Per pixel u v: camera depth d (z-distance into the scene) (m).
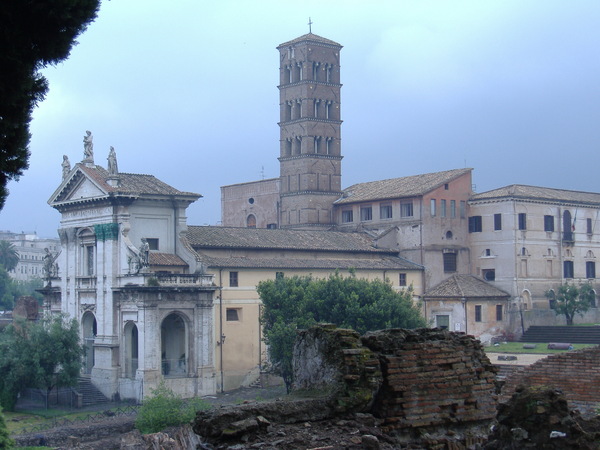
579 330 109.44
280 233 108.81
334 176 129.88
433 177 121.00
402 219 116.62
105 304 94.38
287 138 131.25
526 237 117.38
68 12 23.84
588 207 126.75
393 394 21.75
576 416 20.66
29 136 24.97
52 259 105.38
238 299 96.38
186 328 91.81
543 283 119.25
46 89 25.05
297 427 20.41
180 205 97.44
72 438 68.81
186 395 90.19
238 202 140.62
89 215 97.88
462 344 23.56
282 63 132.25
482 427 22.94
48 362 87.56
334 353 21.70
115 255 94.00
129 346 93.25
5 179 24.86
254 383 96.56
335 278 88.69
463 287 112.06
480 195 119.81
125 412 83.06
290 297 86.69
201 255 96.88
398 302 88.31
